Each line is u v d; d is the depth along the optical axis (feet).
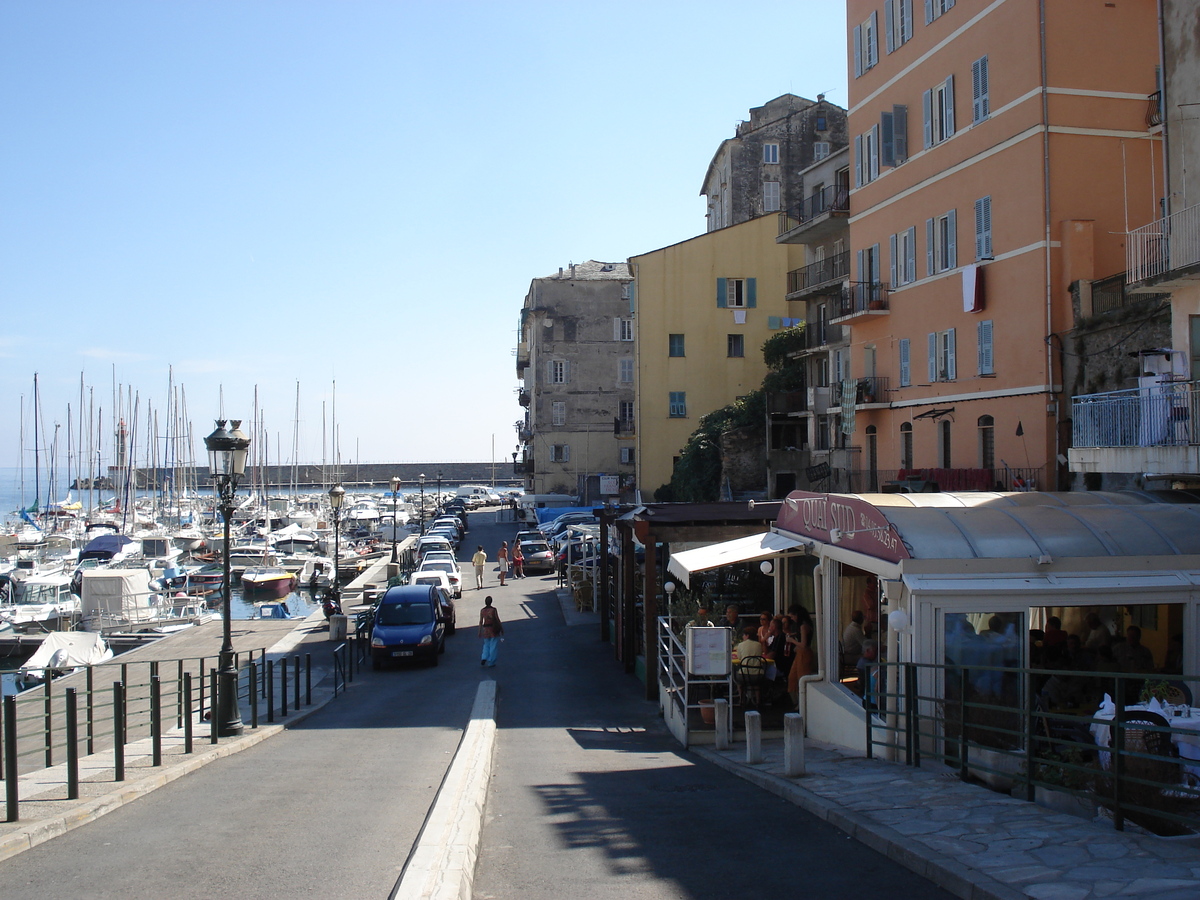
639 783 37.17
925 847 23.11
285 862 23.73
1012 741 33.94
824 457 126.21
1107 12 80.38
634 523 65.41
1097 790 26.40
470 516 318.24
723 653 47.65
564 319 229.04
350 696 69.72
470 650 90.94
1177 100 54.03
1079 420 59.77
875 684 40.91
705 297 192.44
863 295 107.55
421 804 31.22
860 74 108.88
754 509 66.64
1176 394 51.08
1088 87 79.87
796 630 54.39
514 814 30.76
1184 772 25.93
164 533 234.99
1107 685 35.83
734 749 45.55
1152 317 67.10
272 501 330.13
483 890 21.77
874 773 34.47
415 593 89.20
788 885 21.61
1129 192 80.12
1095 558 35.55
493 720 53.67
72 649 95.55
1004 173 83.71
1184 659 35.55
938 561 34.99
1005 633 34.91
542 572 155.94
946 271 92.38
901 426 101.76
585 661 81.76
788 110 200.44
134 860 24.14
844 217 119.24
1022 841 23.40
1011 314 82.84
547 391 228.43
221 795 33.19
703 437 167.73
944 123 92.73
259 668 79.00
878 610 44.83
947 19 91.91
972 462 88.63
